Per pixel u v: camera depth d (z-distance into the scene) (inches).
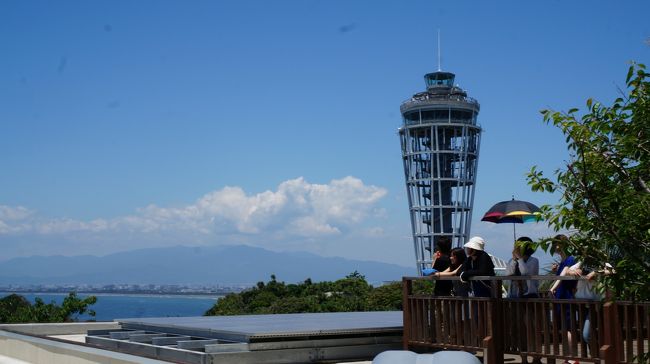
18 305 1300.4
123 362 451.8
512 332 386.6
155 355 476.7
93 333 594.2
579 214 239.1
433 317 429.1
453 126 6968.5
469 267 413.4
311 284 2965.1
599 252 243.9
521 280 409.7
